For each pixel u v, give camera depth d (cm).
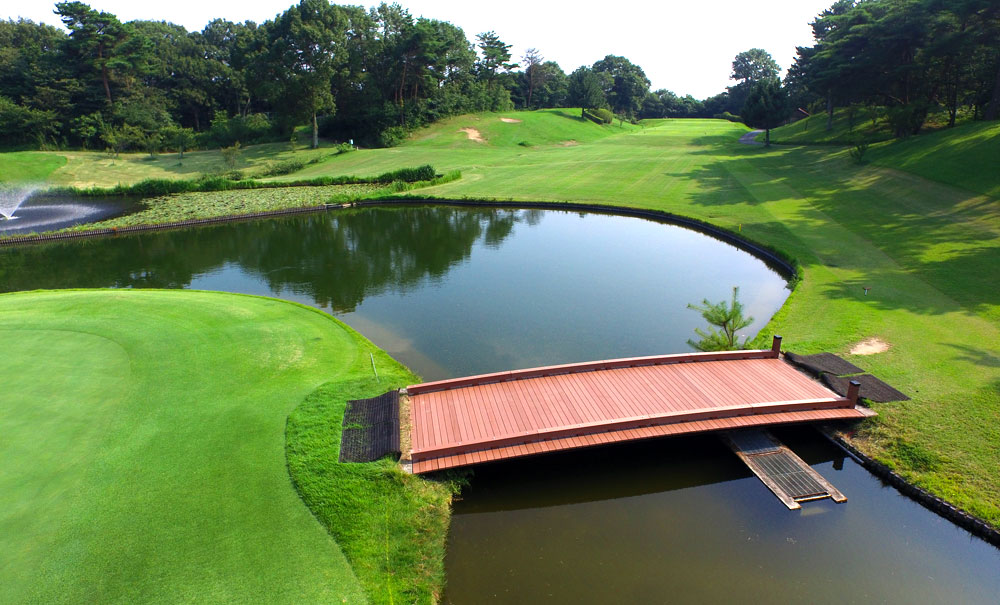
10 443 1246
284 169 6556
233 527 1018
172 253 3522
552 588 938
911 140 4612
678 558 1003
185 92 9412
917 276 2223
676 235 3572
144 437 1277
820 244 2831
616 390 1452
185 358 1700
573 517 1116
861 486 1183
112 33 8019
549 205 4569
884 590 926
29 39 9194
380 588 905
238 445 1250
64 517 1035
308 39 7338
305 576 919
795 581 945
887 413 1329
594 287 2625
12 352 1727
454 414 1359
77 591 887
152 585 897
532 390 1459
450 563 998
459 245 3528
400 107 8531
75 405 1411
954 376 1455
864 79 5462
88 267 3206
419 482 1157
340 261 3225
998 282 2047
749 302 2345
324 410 1391
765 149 6638
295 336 1903
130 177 6312
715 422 1305
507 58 11300
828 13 7956
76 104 7831
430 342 2016
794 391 1434
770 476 1201
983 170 3341
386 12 9675
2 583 895
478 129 8781
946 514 1078
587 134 9175
